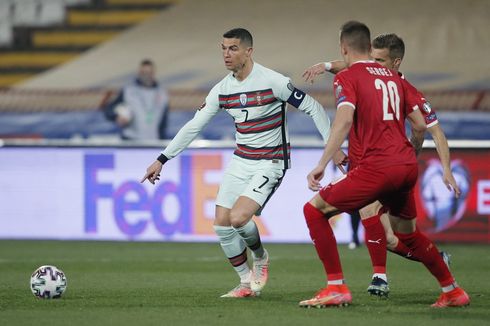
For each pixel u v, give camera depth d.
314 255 40.22
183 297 25.94
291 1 79.88
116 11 79.00
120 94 62.66
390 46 26.27
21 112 72.44
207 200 45.31
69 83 74.56
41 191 47.12
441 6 76.19
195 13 79.25
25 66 77.12
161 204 45.84
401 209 23.33
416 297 25.86
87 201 46.66
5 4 79.19
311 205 22.95
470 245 43.75
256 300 25.16
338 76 22.48
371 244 25.06
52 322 20.89
